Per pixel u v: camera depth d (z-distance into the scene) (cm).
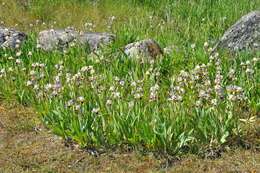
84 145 695
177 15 1356
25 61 967
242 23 1050
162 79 880
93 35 1098
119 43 1083
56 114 742
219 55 984
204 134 689
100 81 836
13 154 691
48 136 737
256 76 838
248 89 807
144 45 996
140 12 1405
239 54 949
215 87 746
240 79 829
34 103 823
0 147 712
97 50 1009
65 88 812
